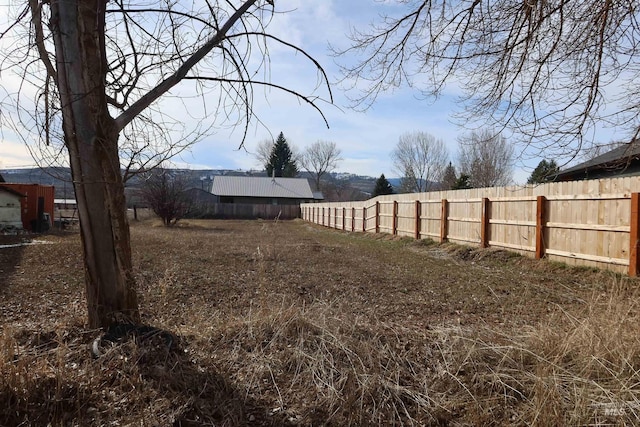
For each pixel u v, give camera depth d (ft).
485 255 33.24
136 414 7.64
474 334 10.96
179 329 11.36
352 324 11.55
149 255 32.32
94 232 9.65
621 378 8.73
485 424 8.09
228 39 10.57
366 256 36.63
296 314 11.30
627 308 10.96
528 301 18.62
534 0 12.05
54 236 45.98
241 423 7.80
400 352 10.32
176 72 10.21
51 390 7.91
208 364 9.40
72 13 9.00
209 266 28.27
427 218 46.55
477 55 14.29
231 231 69.36
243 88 11.15
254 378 9.17
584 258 25.66
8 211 48.29
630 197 22.67
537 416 7.84
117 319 9.91
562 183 27.66
